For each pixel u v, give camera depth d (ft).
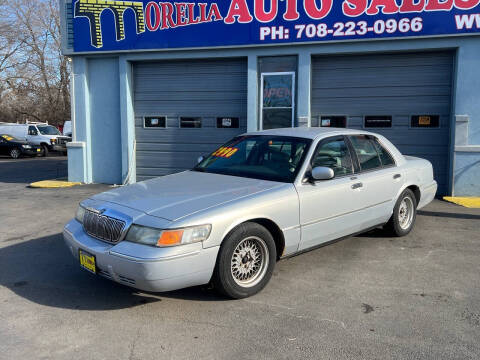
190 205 13.12
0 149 79.25
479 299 13.79
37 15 127.65
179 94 35.96
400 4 29.89
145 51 34.86
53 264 17.20
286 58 33.14
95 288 14.74
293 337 11.41
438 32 29.55
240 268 13.64
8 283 15.23
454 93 30.37
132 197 14.17
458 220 24.02
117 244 12.58
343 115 33.17
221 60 34.91
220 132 35.53
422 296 14.01
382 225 19.57
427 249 18.85
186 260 12.11
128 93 36.06
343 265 16.89
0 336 11.51
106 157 37.55
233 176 16.30
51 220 24.58
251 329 11.85
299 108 32.78
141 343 11.16
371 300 13.70
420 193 21.31
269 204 13.97
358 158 18.01
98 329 11.91
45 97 132.77
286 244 14.64
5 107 131.44
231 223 12.97
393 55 31.96
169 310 13.03
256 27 32.53
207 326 12.03
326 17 31.17
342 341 11.19
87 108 37.27
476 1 28.84
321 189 15.66
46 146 83.46
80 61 36.70
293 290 14.47
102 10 35.12
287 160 16.15
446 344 11.05
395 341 11.19
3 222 24.14
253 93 33.53
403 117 32.14
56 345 11.08
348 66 32.78
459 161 30.25
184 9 33.68
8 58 126.41
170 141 36.55
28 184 39.04
